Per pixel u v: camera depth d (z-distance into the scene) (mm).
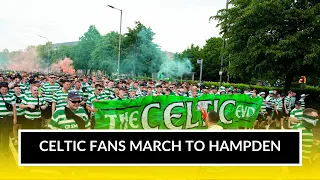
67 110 5707
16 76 15734
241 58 19844
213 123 5531
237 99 11008
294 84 25922
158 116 9375
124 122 8977
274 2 18250
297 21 18641
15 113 8602
